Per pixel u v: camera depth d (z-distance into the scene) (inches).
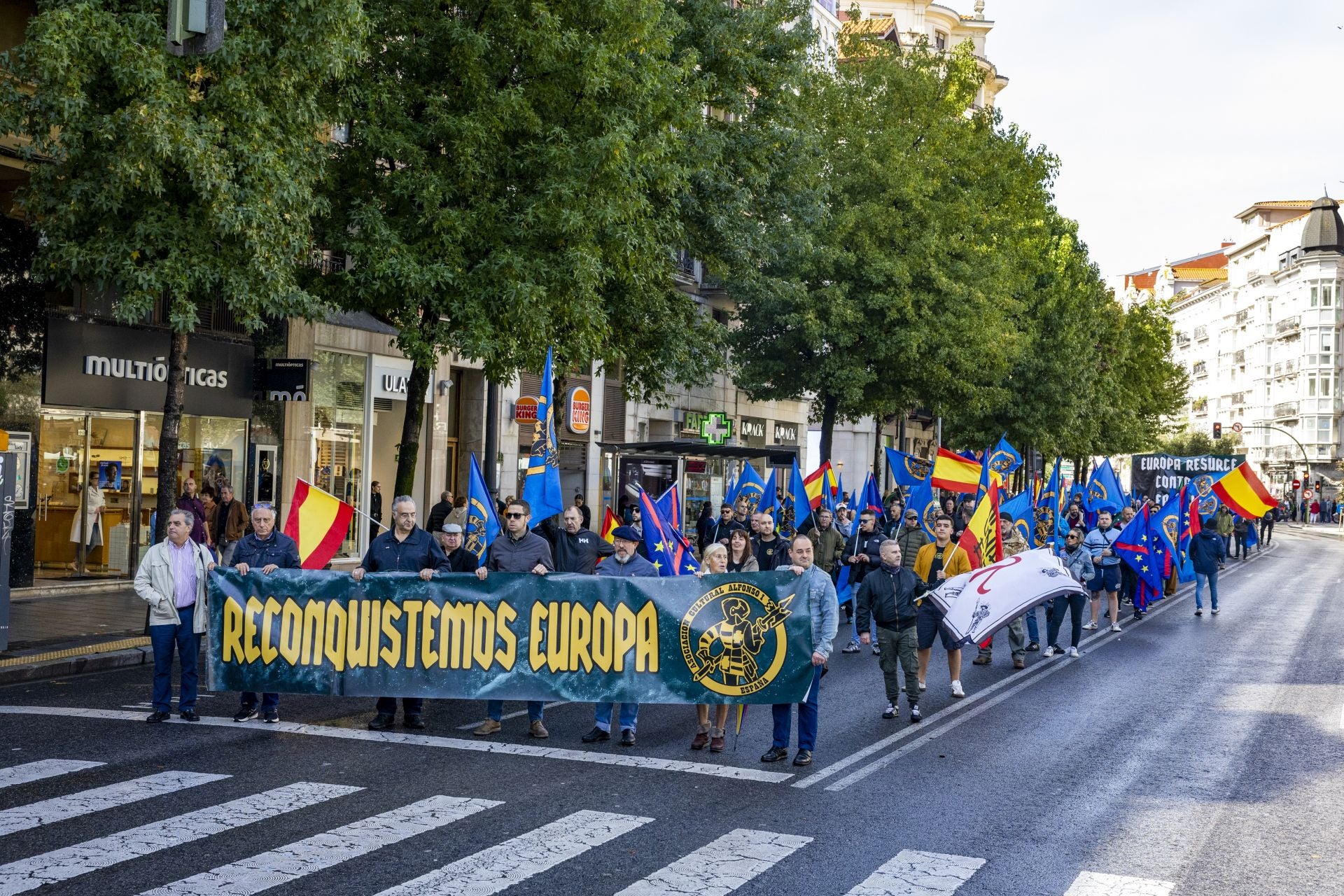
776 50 949.8
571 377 1314.0
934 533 583.5
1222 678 612.7
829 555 755.4
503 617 430.9
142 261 601.9
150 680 527.5
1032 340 1828.2
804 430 2016.5
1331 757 423.5
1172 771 398.6
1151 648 737.6
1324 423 4099.4
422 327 722.8
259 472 969.5
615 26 726.5
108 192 563.8
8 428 773.3
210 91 576.7
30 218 719.1
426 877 268.8
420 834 301.3
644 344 908.6
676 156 835.4
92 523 838.5
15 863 271.4
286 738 413.1
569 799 341.7
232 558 450.6
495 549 450.3
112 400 839.1
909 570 492.7
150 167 550.6
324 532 492.4
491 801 336.5
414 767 374.9
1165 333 2600.9
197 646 442.6
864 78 1317.7
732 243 931.3
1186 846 312.0
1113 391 2289.6
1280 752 431.8
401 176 697.0
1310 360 4128.9
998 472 949.8
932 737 450.0
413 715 439.8
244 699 445.7
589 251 713.6
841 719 486.9
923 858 293.9
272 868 271.6
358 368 1079.0
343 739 414.3
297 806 323.9
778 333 1302.9
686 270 1519.4
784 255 1229.7
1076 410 1945.1
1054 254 1948.8
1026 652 713.6
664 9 811.4
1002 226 1505.9
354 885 262.4
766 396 1338.6
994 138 1509.6
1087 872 287.6
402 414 1143.6
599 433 1380.4
